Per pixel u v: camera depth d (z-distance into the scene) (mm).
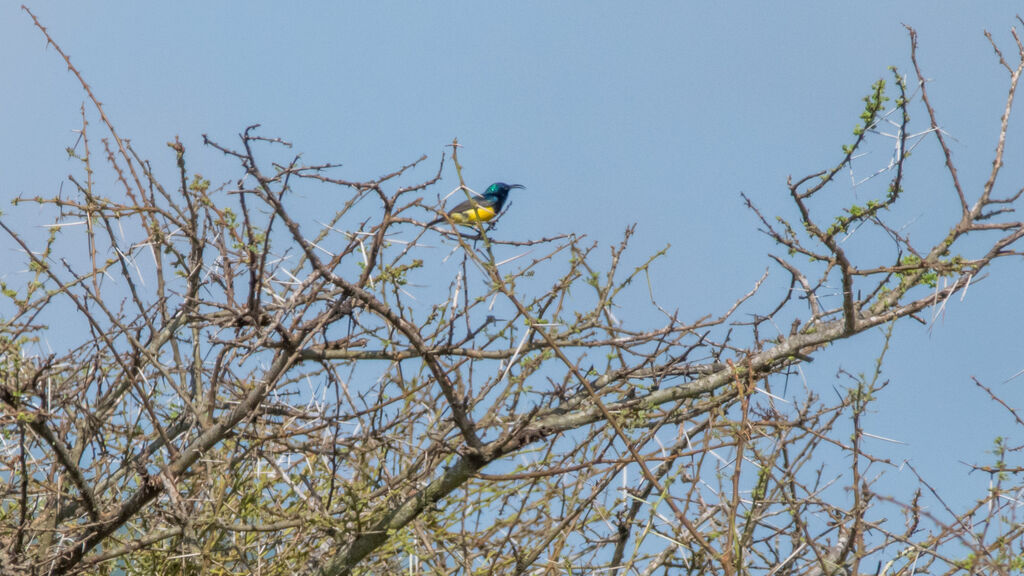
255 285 9391
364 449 10578
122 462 10984
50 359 9281
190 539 10867
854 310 10555
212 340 9797
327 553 11234
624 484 9320
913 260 10250
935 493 9562
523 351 10523
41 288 10711
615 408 10727
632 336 11312
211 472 11219
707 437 9516
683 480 10477
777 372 11227
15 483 10531
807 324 11211
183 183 10773
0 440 10438
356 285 9602
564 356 9477
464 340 10203
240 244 10320
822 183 9781
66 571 9938
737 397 10805
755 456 10375
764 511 10820
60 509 10695
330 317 9789
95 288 10492
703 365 11422
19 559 9742
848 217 9875
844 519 10625
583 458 10891
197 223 11164
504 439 9883
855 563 8984
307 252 9234
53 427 10086
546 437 10141
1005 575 8094
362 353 10547
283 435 10445
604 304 11000
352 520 10336
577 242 11102
